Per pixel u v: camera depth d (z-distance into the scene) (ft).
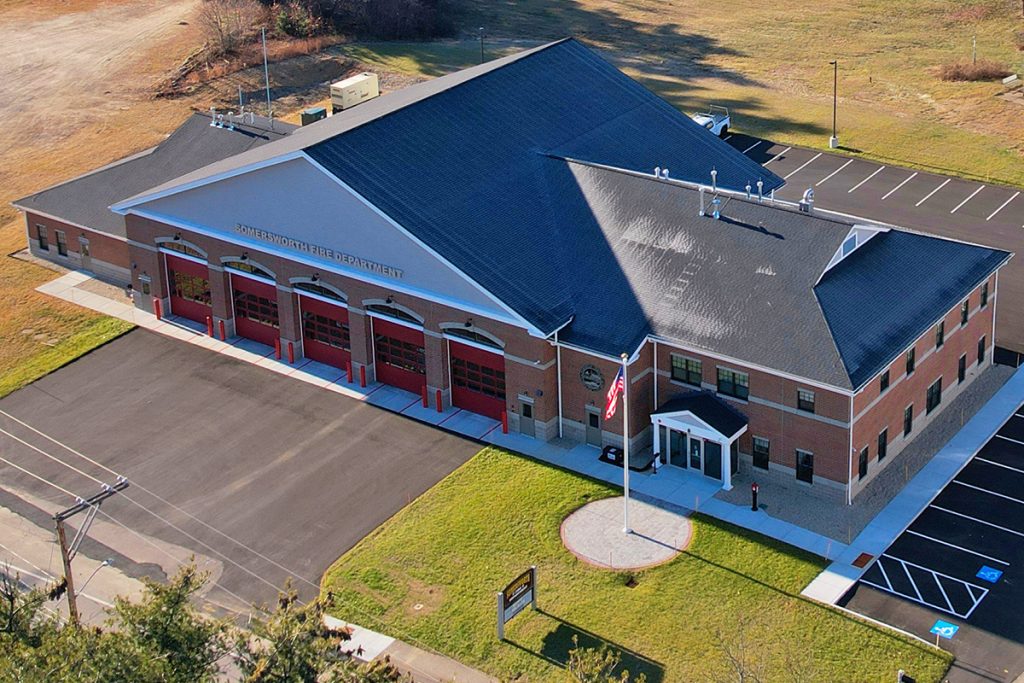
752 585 160.15
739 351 176.65
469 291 192.44
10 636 127.75
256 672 118.11
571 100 240.94
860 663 146.00
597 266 196.75
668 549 167.73
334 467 190.90
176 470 192.65
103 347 229.86
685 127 249.14
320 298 213.25
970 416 195.31
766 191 242.37
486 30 424.87
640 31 423.64
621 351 182.29
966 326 197.06
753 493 174.60
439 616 158.20
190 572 130.93
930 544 166.40
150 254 235.20
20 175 319.68
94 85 377.91
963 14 429.79
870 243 192.95
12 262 266.98
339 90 323.98
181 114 355.56
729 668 146.10
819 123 328.08
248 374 218.38
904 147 309.01
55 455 198.29
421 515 178.19
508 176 213.46
